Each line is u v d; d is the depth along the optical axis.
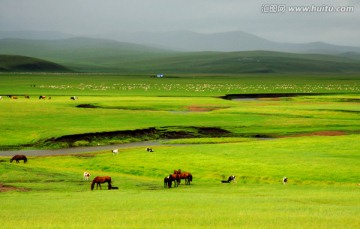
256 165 52.66
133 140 77.06
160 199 34.59
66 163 57.50
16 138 74.81
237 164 53.41
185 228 23.72
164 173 51.34
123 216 27.31
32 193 38.00
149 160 57.28
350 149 62.06
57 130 78.31
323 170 49.59
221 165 53.28
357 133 81.00
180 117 98.19
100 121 91.06
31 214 28.27
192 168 52.75
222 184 45.19
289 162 53.81
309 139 72.00
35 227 23.77
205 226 24.30
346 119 96.56
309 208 30.61
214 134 83.31
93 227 23.88
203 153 60.75
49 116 96.69
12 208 30.66
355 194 37.66
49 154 64.62
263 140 75.25
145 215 27.72
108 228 23.69
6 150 67.62
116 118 95.56
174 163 55.16
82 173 50.28
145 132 81.44
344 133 81.19
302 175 48.03
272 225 24.53
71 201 33.62
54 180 45.22
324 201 34.12
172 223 25.14
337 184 44.84
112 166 55.16
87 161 58.44
